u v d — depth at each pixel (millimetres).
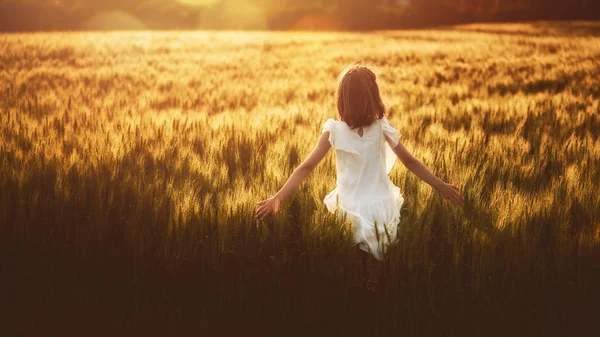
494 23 47312
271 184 3297
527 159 4105
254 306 2721
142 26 40125
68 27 36375
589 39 25125
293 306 2717
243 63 14672
